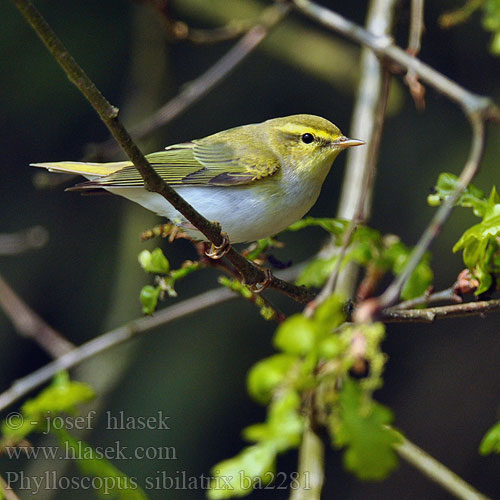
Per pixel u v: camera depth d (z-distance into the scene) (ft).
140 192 23.25
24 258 44.88
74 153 45.27
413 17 24.59
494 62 43.86
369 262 21.97
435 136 44.39
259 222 23.59
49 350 30.48
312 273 22.57
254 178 23.35
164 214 23.25
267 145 23.95
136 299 37.99
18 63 43.52
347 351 12.39
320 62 41.39
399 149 44.80
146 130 32.40
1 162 44.96
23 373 44.47
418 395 45.80
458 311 18.01
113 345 26.53
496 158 40.93
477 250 18.08
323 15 25.57
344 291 25.08
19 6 13.46
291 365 11.86
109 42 44.65
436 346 46.68
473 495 19.85
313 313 16.30
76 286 44.93
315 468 19.36
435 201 19.35
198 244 20.77
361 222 21.70
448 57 44.01
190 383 42.70
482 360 45.80
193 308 27.12
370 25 29.58
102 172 23.71
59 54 14.08
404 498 44.73
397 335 46.83
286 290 19.60
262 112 45.47
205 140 24.71
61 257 45.09
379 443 12.01
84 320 44.60
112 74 44.60
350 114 45.42
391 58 23.72
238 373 43.24
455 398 45.42
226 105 45.47
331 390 13.15
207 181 23.71
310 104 45.42
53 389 16.37
